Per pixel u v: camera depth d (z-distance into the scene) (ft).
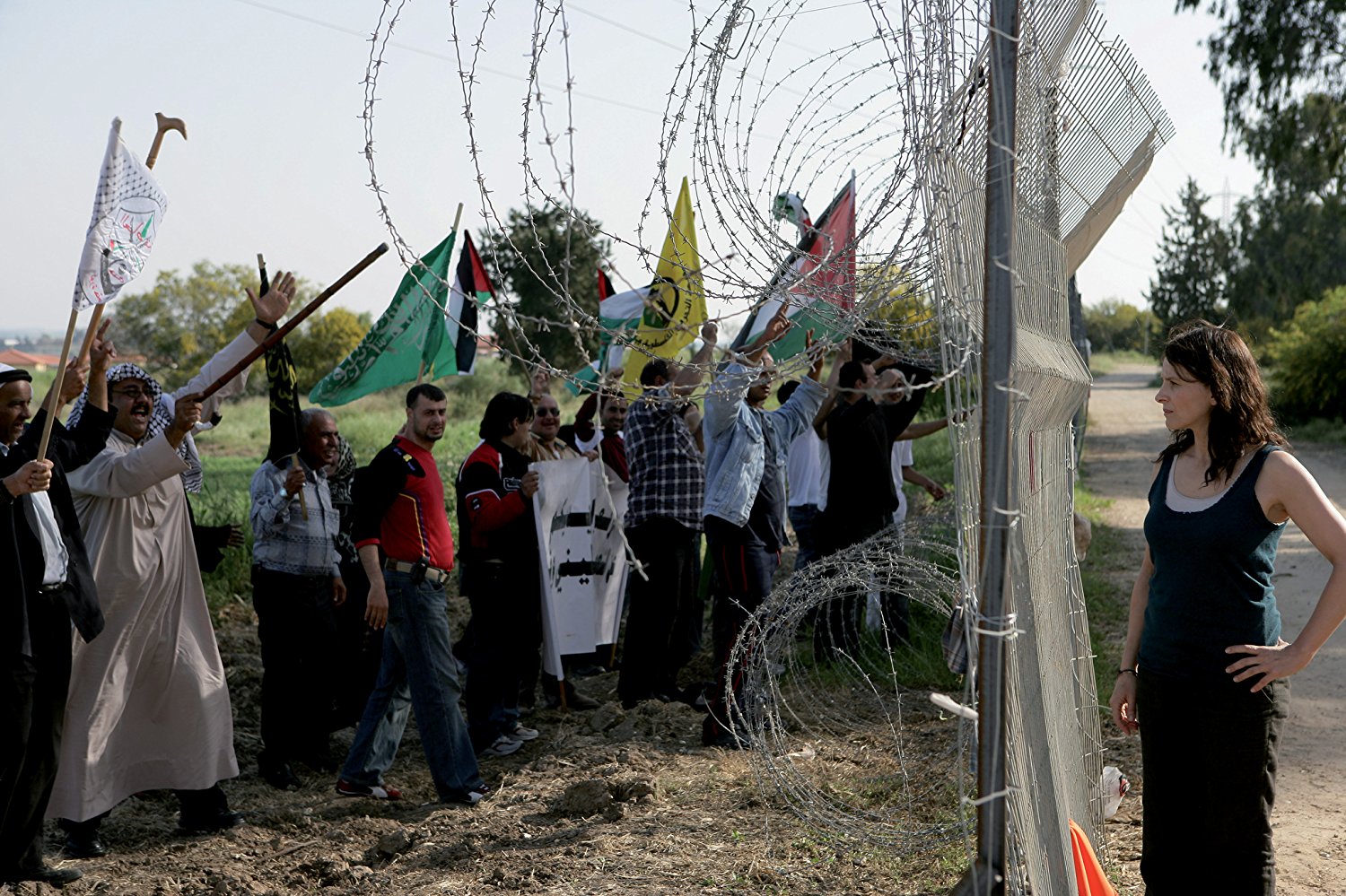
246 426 115.24
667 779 18.97
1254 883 10.93
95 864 16.47
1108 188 12.20
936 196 9.02
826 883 14.62
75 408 17.19
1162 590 11.13
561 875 15.07
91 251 13.91
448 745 18.89
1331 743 20.93
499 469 22.33
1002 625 8.86
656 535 23.52
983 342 8.72
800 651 25.12
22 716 14.93
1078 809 12.68
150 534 17.06
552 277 9.70
